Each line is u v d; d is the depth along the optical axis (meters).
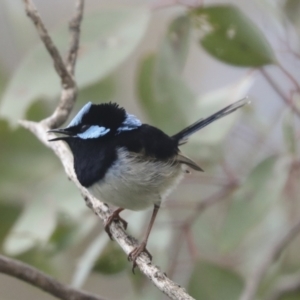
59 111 10.38
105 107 9.27
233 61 10.88
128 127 9.30
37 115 12.41
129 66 15.49
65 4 16.05
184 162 9.88
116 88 12.64
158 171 9.23
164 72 11.03
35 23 10.08
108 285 14.73
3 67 13.95
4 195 12.55
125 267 10.91
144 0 15.90
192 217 11.15
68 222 11.06
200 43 11.00
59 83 10.80
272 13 10.45
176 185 9.83
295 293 11.68
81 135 9.19
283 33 11.05
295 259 13.00
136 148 9.16
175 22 10.95
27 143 12.55
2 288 14.70
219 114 10.17
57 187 11.12
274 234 12.53
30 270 9.09
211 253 12.31
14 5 12.70
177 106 11.07
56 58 10.20
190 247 11.11
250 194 10.32
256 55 10.70
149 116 11.20
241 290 11.06
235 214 10.29
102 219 9.37
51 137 10.13
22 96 10.77
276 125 12.11
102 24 10.88
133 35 10.80
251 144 12.02
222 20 10.70
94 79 10.73
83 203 10.96
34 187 12.61
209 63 15.44
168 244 10.95
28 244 10.86
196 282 11.12
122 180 9.00
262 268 10.94
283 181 10.26
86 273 10.34
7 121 11.75
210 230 12.37
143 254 8.77
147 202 9.41
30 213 11.04
